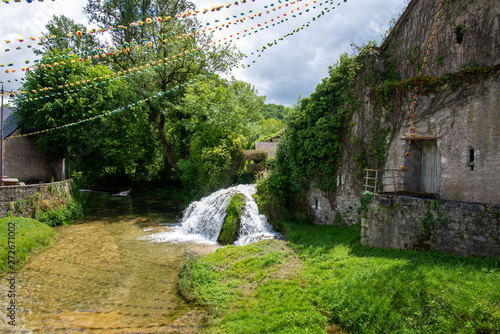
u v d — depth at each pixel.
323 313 6.77
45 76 18.64
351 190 12.56
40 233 13.38
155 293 8.80
